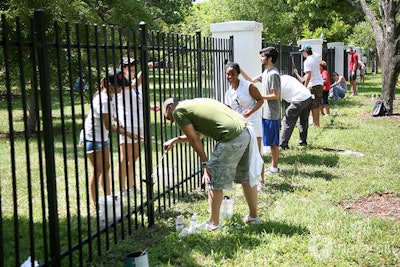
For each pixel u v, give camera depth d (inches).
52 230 157.5
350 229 204.8
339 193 260.5
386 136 423.5
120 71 217.9
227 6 1081.4
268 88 291.4
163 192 236.8
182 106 199.2
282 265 172.7
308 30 1080.2
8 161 356.5
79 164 344.5
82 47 173.5
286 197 255.6
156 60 267.0
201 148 200.4
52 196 156.6
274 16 1025.5
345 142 401.7
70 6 438.3
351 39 1514.5
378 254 181.8
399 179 286.7
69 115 636.1
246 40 331.3
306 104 369.4
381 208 239.0
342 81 778.2
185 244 192.5
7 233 207.3
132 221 225.6
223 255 182.5
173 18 1354.6
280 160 342.6
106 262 178.2
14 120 593.6
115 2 579.2
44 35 152.3
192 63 264.7
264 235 199.6
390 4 568.1
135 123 260.4
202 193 270.5
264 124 300.0
